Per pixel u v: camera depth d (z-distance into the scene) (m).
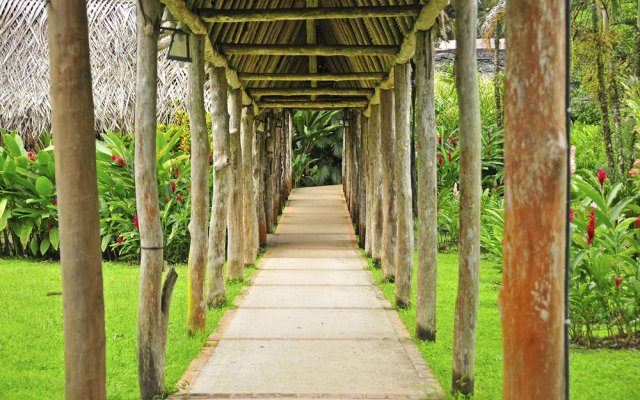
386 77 7.06
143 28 3.91
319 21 8.00
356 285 7.41
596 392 3.78
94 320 2.95
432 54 4.97
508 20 2.42
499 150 11.65
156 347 3.84
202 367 4.43
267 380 4.16
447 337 5.16
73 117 2.87
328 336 5.21
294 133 18.84
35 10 11.41
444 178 11.02
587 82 8.56
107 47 11.23
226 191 6.28
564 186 2.37
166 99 11.10
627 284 4.84
